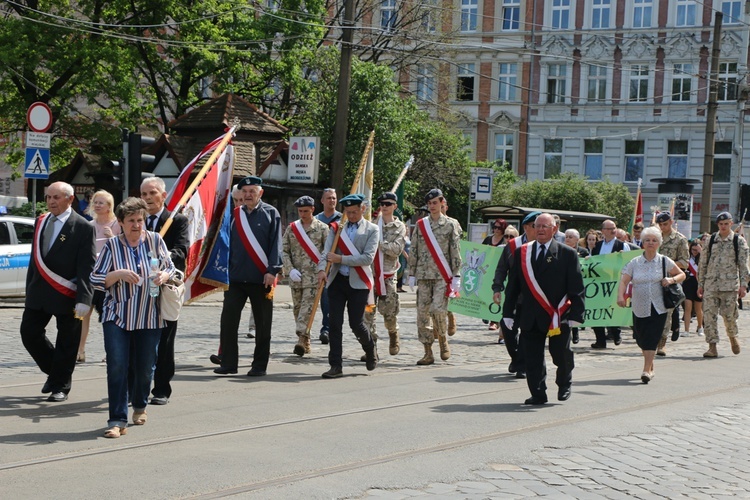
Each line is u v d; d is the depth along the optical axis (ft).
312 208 43.11
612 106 169.89
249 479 21.35
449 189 143.74
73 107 104.01
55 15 100.73
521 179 173.88
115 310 25.44
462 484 21.59
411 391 34.47
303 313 43.01
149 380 26.66
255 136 96.17
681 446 26.84
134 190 58.34
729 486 22.58
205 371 37.63
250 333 50.75
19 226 66.59
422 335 41.98
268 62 109.50
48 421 27.04
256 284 36.32
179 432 26.16
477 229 93.45
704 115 165.17
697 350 53.42
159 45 113.80
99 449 23.82
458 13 172.04
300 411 29.76
